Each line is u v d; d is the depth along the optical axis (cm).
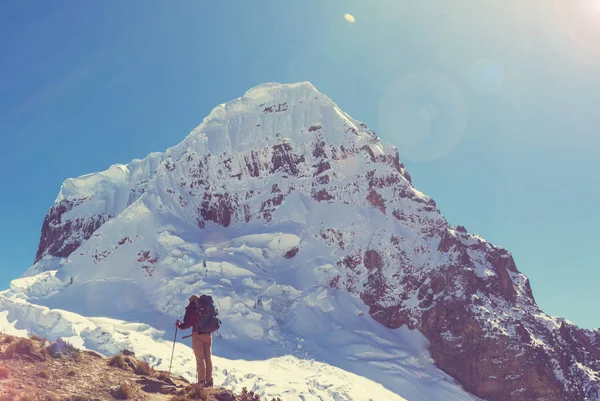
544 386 9600
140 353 8425
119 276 12788
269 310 11331
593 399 9731
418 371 10031
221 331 10331
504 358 9969
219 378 8088
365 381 9150
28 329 10075
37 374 1356
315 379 8619
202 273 12250
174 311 11206
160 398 1408
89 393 1326
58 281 13000
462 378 10125
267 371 8906
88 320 10450
